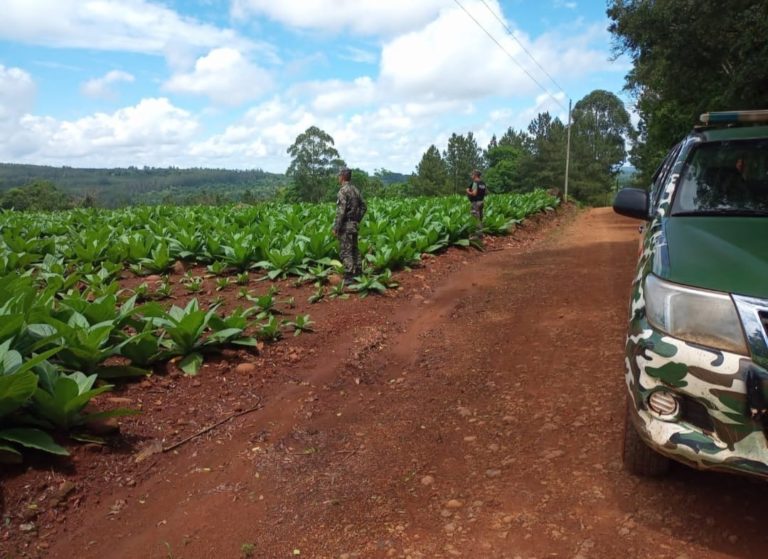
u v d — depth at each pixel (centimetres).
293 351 598
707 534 281
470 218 1414
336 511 320
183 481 355
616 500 313
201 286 920
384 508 321
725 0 1059
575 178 7806
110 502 330
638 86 2634
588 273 1015
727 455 254
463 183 10575
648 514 299
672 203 381
